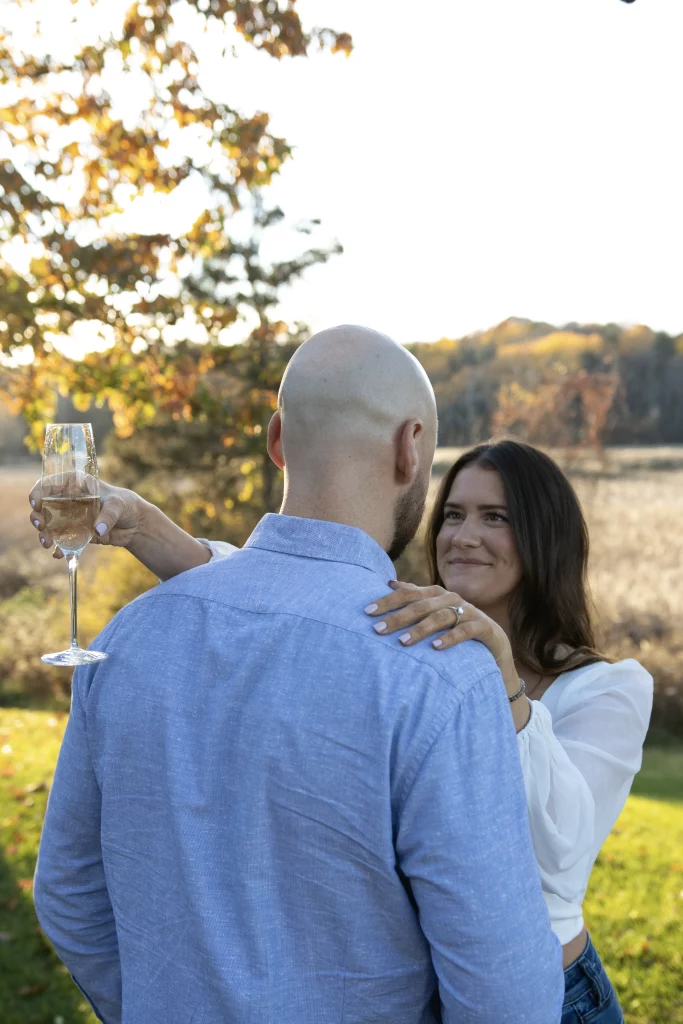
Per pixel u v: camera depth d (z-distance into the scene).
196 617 1.14
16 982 3.59
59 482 1.32
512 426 13.27
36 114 5.25
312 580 1.11
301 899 1.03
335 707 1.01
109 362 5.76
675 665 9.73
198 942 1.06
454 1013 1.00
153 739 1.11
